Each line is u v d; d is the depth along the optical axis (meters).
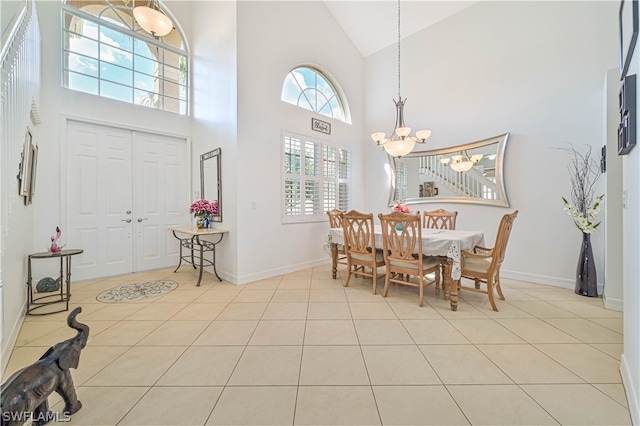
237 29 3.44
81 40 3.61
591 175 3.05
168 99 4.43
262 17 3.73
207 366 1.69
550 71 3.32
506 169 3.64
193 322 2.33
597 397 1.41
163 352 1.85
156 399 1.41
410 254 2.76
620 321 2.31
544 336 2.07
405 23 4.53
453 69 4.16
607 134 2.61
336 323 2.31
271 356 1.81
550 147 3.31
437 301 2.84
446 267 2.83
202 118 4.25
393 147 3.16
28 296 2.50
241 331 2.16
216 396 1.43
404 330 2.18
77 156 3.54
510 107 3.61
